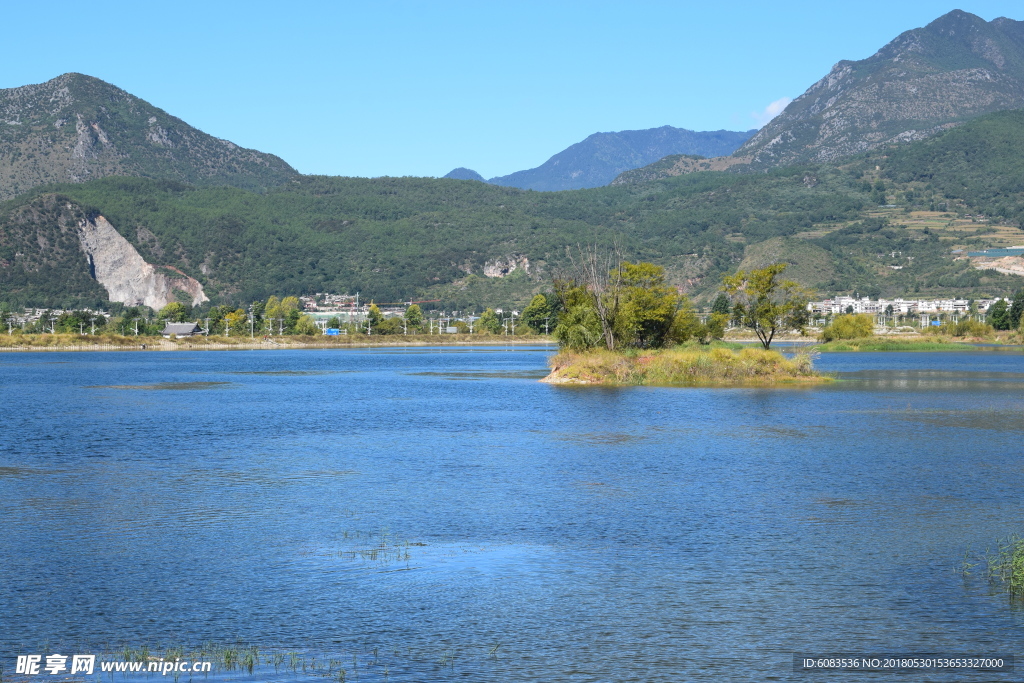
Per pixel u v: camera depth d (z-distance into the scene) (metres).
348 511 30.34
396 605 20.78
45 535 27.14
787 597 21.09
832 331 186.75
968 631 19.00
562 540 26.31
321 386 94.69
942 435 48.38
